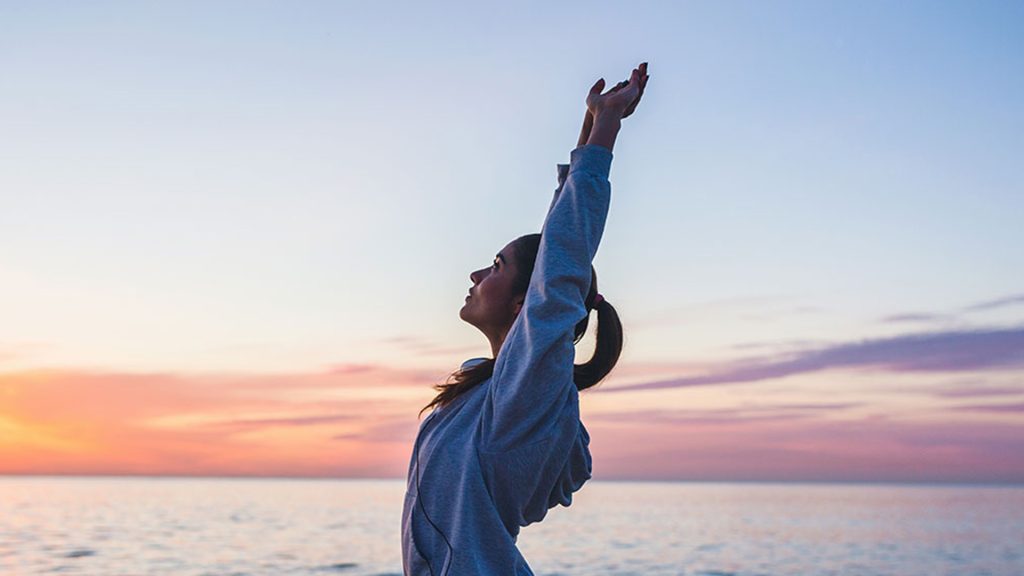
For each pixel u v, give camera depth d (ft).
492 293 6.82
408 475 6.38
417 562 5.92
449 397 6.46
